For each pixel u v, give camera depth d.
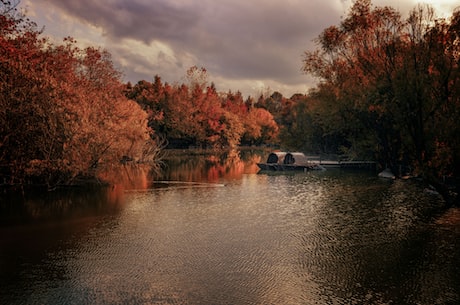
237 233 18.19
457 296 11.29
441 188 23.62
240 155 86.06
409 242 16.59
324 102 51.41
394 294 11.47
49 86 29.36
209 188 33.19
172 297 11.27
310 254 15.12
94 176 36.41
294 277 12.80
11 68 27.27
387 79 27.31
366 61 35.09
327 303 10.91
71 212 22.59
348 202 26.14
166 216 21.77
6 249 15.64
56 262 14.11
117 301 10.99
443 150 22.03
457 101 21.66
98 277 12.73
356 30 42.31
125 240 16.94
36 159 28.77
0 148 27.39
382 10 39.53
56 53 41.19
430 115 22.28
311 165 50.25
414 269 13.45
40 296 11.30
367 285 12.14
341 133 55.78
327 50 47.81
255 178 40.97
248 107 146.62
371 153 46.41
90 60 49.91
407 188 32.53
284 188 33.28
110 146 35.91
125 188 32.72
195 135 94.56
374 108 31.77
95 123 33.22
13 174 28.77
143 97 94.06
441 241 16.70
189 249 15.72
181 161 65.50
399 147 34.56
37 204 24.89
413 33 23.86
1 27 28.09
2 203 25.08
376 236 17.58
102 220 20.70
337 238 17.31
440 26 22.55
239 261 14.32
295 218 21.34
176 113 89.94
